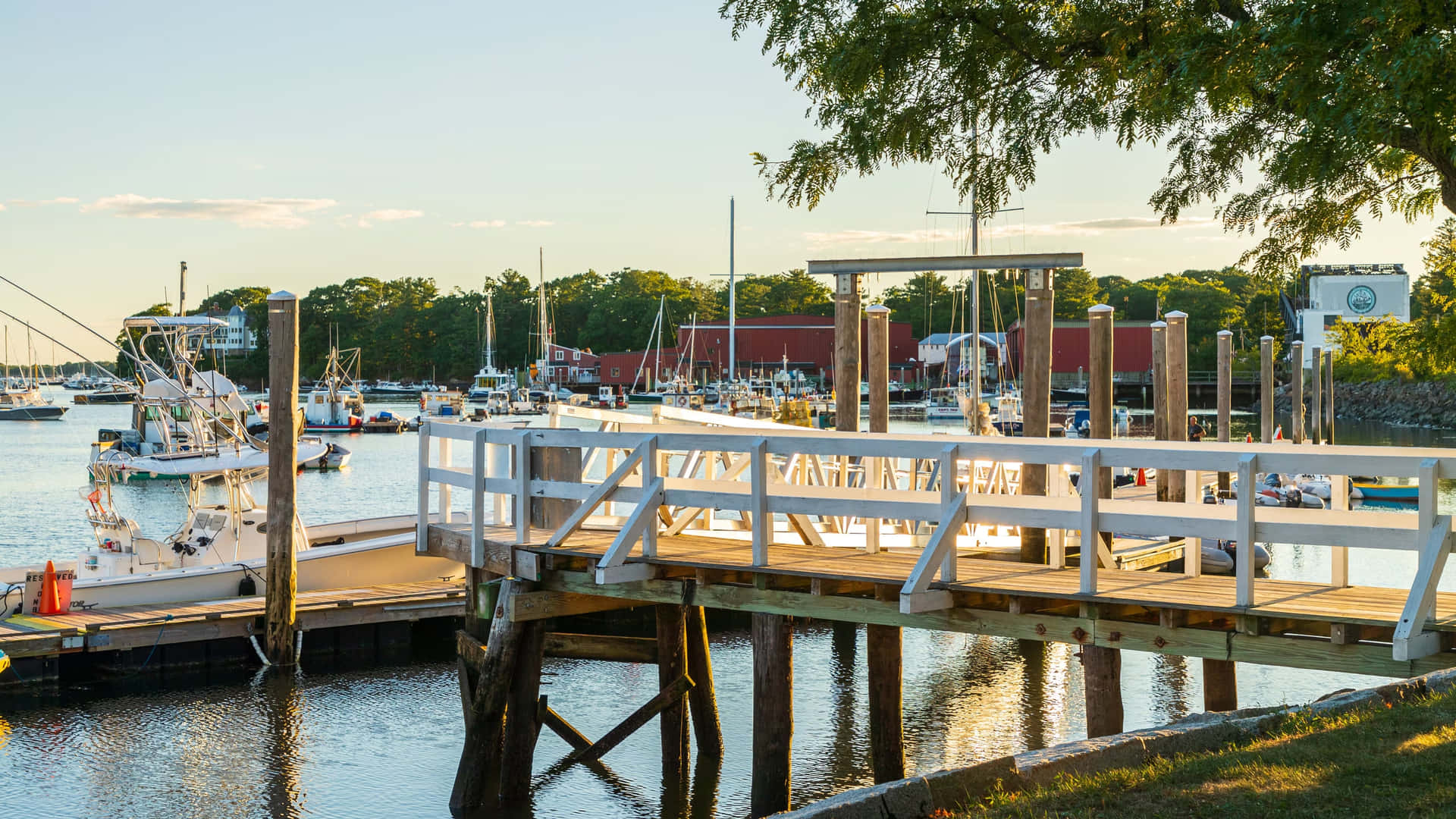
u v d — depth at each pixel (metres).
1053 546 11.10
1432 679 7.39
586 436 11.29
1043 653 18.72
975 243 37.00
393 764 13.57
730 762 13.58
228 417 40.41
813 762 13.77
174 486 46.38
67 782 12.95
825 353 121.88
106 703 15.76
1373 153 11.01
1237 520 8.33
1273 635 8.25
